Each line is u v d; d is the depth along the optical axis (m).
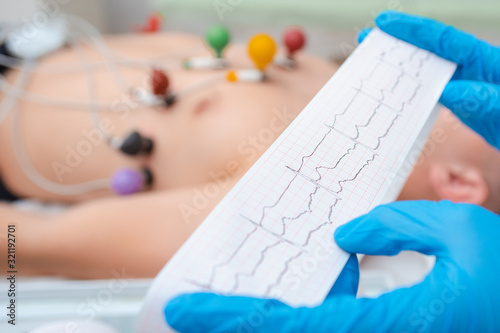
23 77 0.67
